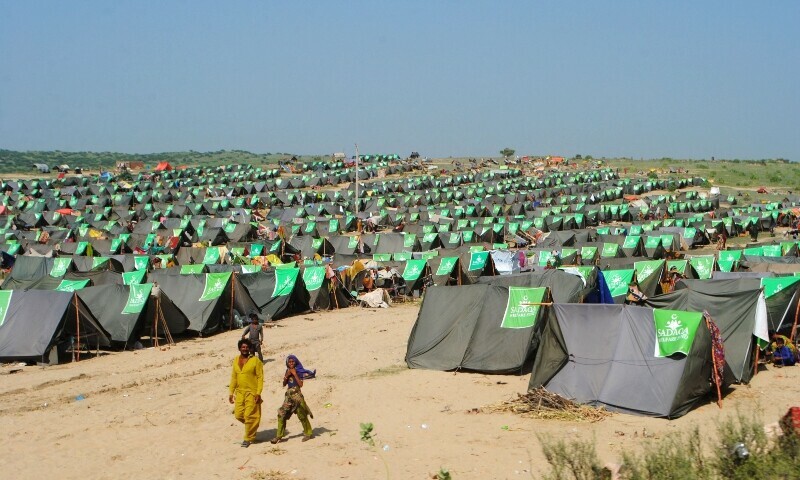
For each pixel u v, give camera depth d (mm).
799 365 20078
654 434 14312
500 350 21016
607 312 17766
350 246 57156
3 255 50562
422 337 22797
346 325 31234
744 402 16625
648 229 61656
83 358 25328
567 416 15844
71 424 16578
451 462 13086
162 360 24594
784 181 118875
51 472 13297
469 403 17703
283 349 25922
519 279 25797
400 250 57312
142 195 98438
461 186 111375
